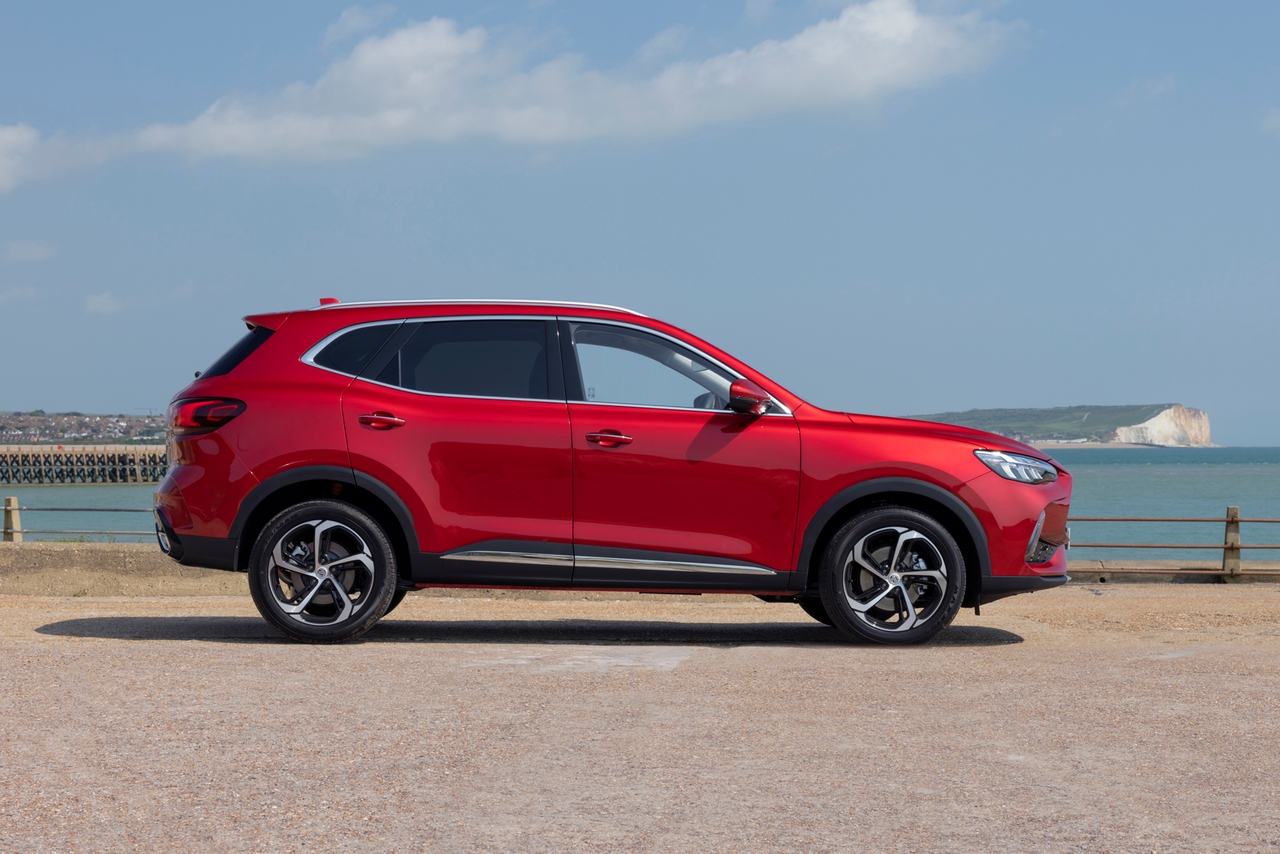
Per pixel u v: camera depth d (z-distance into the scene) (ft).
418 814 10.67
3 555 37.01
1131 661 18.79
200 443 20.71
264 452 20.53
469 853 9.68
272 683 16.17
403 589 22.11
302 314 21.43
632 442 20.72
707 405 21.20
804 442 21.03
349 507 20.52
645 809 10.84
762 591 21.13
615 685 16.44
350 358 21.07
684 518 20.83
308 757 12.48
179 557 20.85
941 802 11.07
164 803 10.91
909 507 21.62
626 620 28.76
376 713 14.48
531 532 20.65
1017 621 27.12
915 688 16.33
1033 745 13.17
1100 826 10.40
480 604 34.12
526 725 13.96
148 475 394.52
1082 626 25.82
